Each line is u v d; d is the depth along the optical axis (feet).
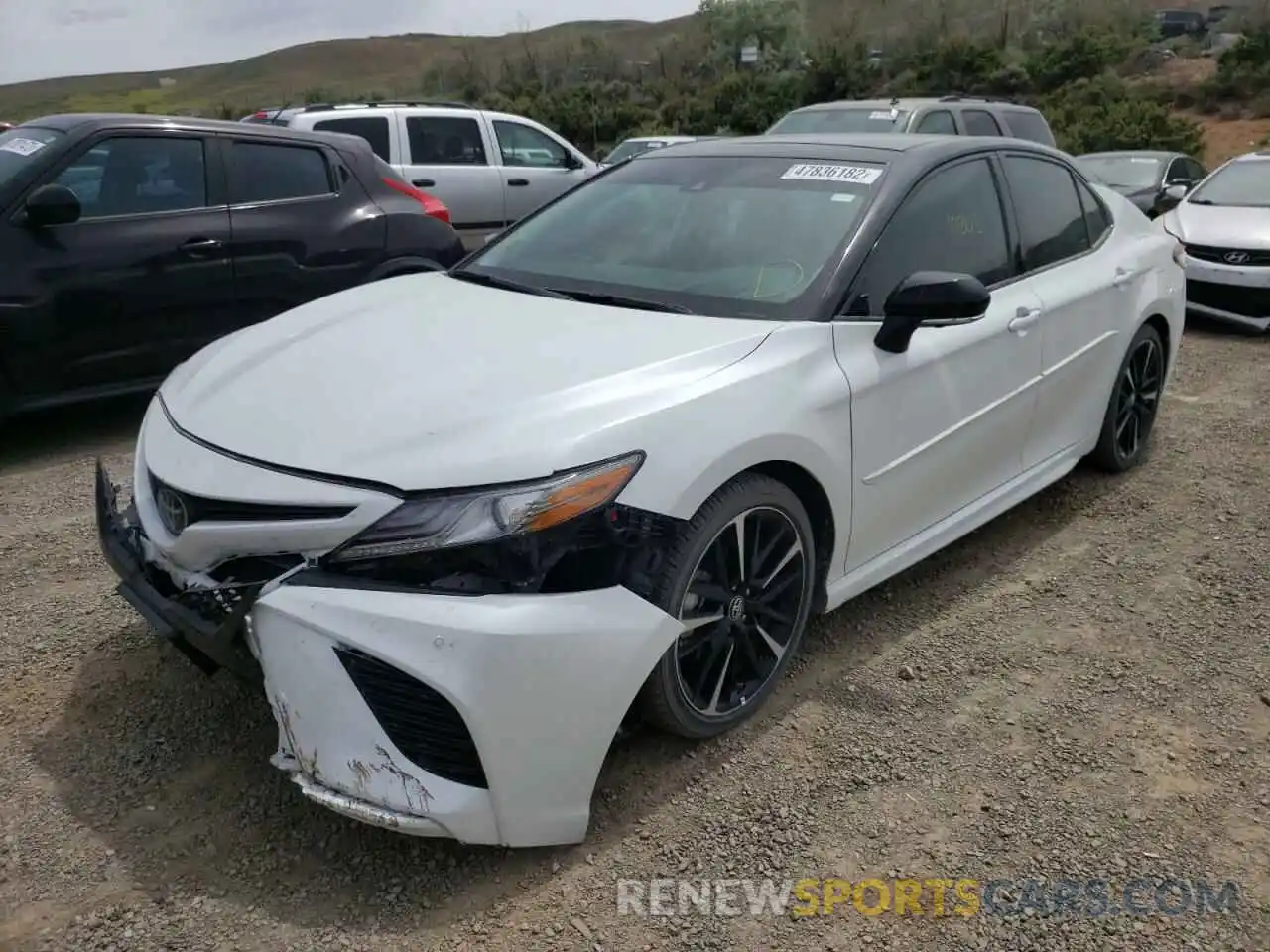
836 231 11.23
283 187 20.40
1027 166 14.28
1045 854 8.68
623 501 8.25
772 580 9.98
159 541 8.73
